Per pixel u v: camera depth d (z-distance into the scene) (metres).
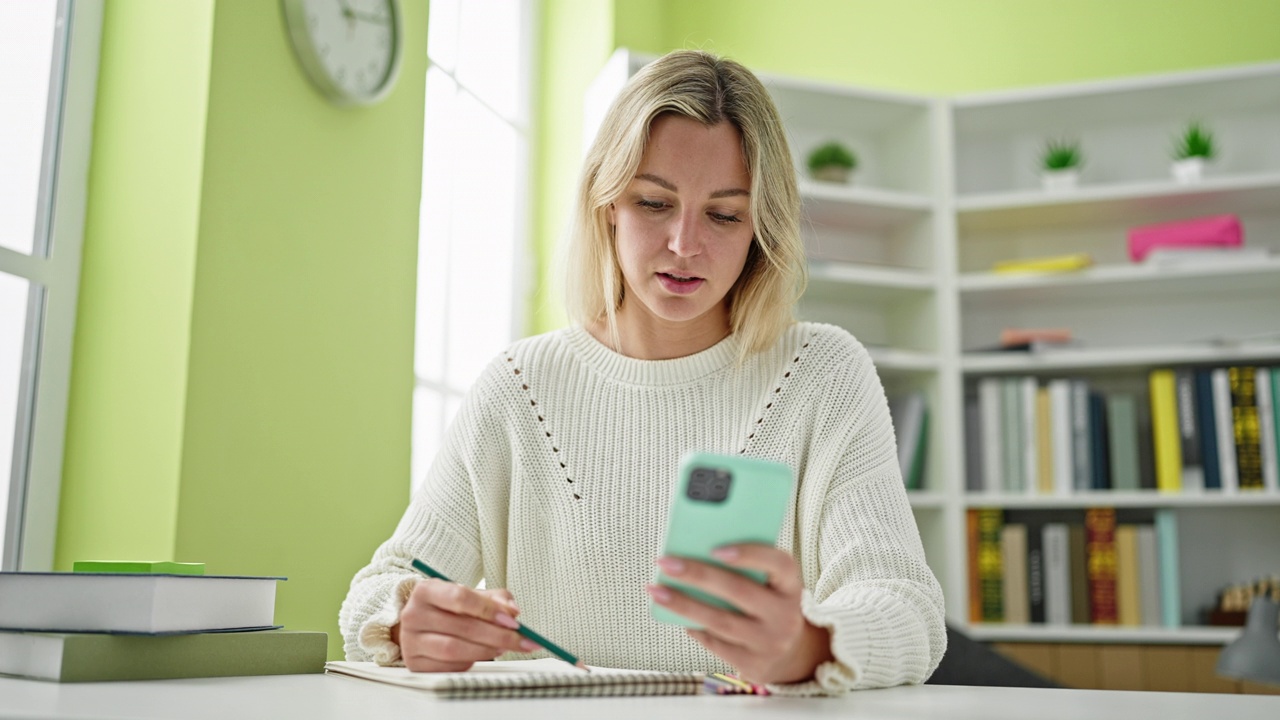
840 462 1.19
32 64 1.82
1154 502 2.86
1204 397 2.89
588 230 1.29
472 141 2.97
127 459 1.83
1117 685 2.79
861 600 0.94
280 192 2.03
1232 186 2.95
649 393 1.28
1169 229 3.01
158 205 1.87
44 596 0.86
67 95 1.88
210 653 0.88
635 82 1.20
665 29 3.54
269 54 2.00
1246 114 3.20
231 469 1.90
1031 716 0.70
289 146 2.06
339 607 2.18
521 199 3.21
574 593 1.25
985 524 2.96
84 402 1.87
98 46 1.95
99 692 0.74
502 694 0.75
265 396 1.99
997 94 3.13
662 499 1.24
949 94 3.43
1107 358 2.98
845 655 0.78
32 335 1.82
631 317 1.30
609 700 0.74
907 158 3.30
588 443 1.28
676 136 1.14
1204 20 3.30
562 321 3.11
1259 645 2.29
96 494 1.84
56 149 1.87
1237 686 2.73
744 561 0.73
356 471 2.24
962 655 2.09
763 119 1.19
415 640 0.88
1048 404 2.98
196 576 0.88
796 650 0.78
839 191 3.08
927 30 3.46
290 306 2.06
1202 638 2.79
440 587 0.90
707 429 1.26
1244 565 3.03
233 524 1.90
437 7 2.82
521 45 3.25
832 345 1.28
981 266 3.35
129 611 0.84
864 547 1.07
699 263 1.15
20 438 1.79
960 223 3.28
